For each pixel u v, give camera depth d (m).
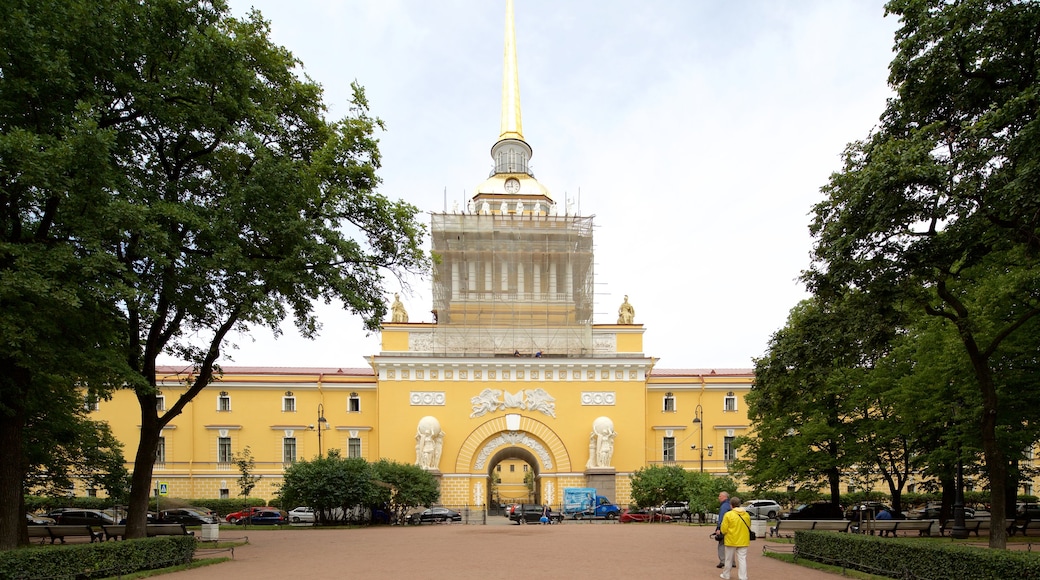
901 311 19.38
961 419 26.25
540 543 26.56
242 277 22.73
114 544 18.20
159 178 22.94
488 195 63.50
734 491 42.47
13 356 18.23
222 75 22.23
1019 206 15.63
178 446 54.47
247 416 55.47
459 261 56.75
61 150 17.02
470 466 51.03
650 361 52.47
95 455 34.16
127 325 21.45
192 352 26.83
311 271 24.36
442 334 53.53
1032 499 49.81
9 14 18.12
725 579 16.95
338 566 19.97
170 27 22.16
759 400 24.66
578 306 58.09
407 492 43.25
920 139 17.31
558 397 52.38
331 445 55.47
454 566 19.64
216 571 19.22
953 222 17.59
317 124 26.08
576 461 51.56
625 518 43.91
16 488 19.86
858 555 18.61
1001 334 18.78
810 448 37.34
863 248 18.48
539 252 57.38
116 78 20.61
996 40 17.02
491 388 52.19
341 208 25.83
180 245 22.22
